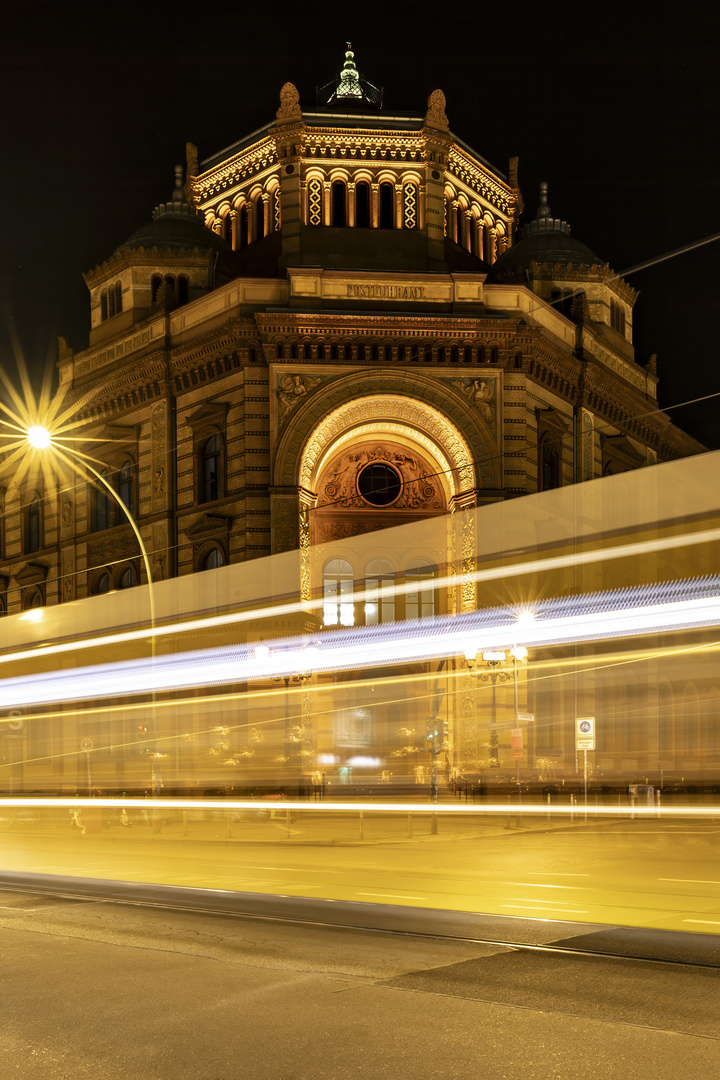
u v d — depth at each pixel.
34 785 54.50
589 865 21.05
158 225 52.44
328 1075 6.91
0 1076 7.00
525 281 52.97
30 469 57.84
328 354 45.50
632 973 9.91
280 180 49.16
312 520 46.75
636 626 52.97
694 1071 6.89
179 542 48.38
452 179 54.31
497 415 46.06
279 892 16.36
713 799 51.31
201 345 47.38
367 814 39.88
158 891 16.38
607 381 53.06
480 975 9.83
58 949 11.20
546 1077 6.79
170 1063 7.23
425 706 45.91
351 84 55.53
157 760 34.75
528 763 45.53
